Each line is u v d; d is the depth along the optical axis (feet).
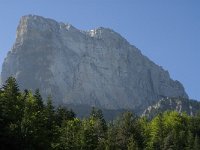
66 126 330.54
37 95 351.05
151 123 477.77
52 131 314.35
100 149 342.23
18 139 274.36
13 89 311.27
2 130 273.75
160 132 462.60
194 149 430.20
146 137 445.37
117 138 396.78
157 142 439.63
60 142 309.22
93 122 365.61
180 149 436.35
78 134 318.65
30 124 280.92
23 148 274.98
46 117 315.78
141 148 399.65
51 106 347.56
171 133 450.71
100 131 386.11
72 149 311.06
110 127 422.82
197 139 437.99
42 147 283.79
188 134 463.42
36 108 307.17
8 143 272.72
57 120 359.05
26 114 285.43
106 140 359.46
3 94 297.33
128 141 391.45
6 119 283.79
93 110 431.84
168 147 434.30
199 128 499.92
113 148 358.84
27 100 310.24
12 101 295.07
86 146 316.19
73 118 376.07
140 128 446.60
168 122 494.18
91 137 326.44
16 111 291.17
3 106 288.30
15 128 274.98
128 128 409.90
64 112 382.22
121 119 442.91
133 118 434.30
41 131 287.69
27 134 277.44
